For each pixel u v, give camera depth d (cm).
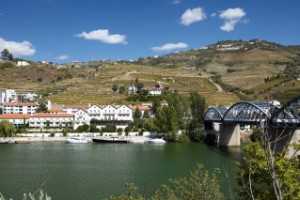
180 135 19812
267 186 3441
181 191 4672
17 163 12494
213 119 19625
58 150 16338
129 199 4866
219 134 18325
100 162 12750
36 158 13712
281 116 12431
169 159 13375
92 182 9538
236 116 16688
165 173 10625
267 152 2034
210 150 16175
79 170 11188
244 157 3578
